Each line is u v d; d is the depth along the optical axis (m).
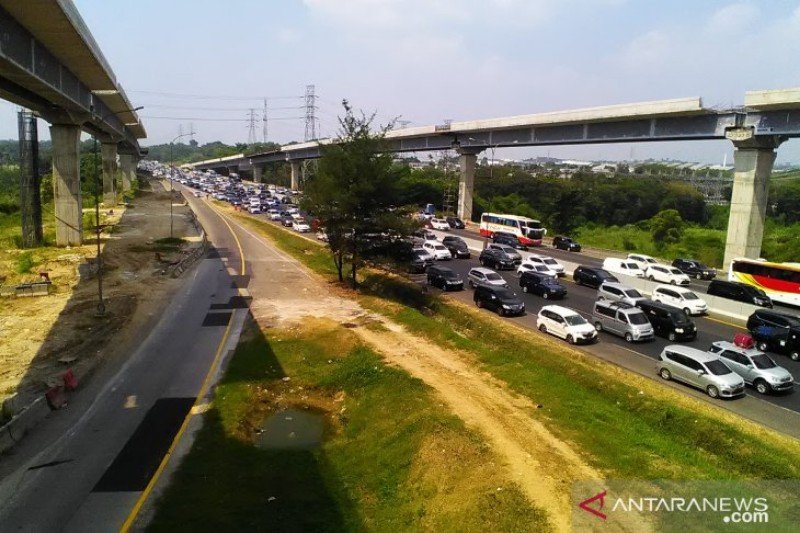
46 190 92.12
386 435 18.81
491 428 17.61
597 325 31.22
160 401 21.58
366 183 36.50
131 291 37.94
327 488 16.52
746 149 45.88
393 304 34.81
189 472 16.69
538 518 12.73
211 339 28.98
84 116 50.78
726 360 24.09
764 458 16.11
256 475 16.92
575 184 116.69
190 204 109.19
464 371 23.80
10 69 31.31
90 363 24.61
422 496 15.25
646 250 75.31
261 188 157.50
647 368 25.22
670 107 48.81
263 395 22.75
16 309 32.78
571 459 15.67
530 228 64.31
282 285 41.81
